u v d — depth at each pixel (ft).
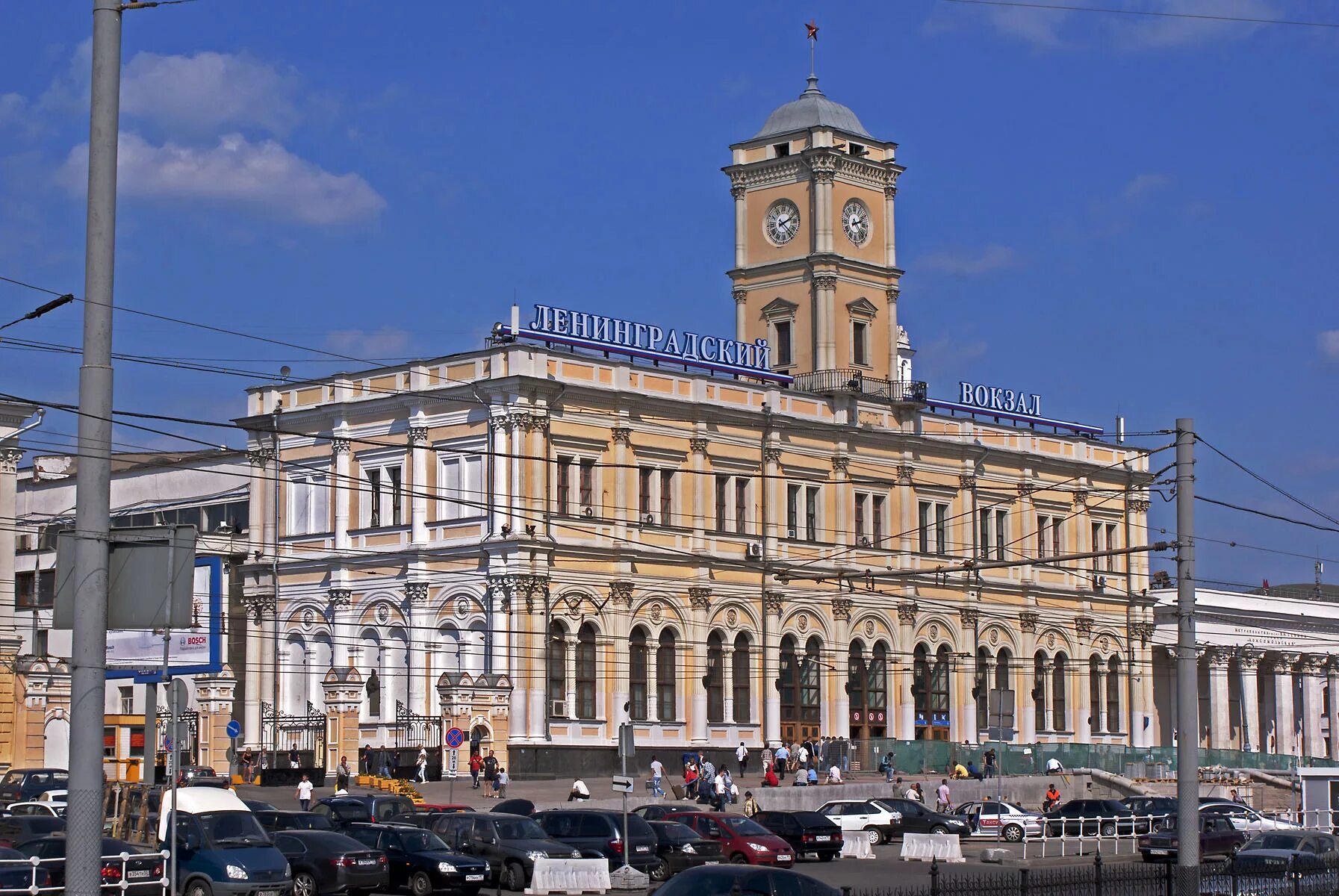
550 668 278.67
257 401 312.50
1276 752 439.22
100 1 79.41
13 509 269.64
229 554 315.37
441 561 284.00
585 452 286.87
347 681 269.03
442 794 250.57
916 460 337.52
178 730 120.57
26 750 250.78
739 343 319.88
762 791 258.57
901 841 235.20
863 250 346.13
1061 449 368.89
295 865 150.00
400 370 292.61
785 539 313.94
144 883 128.98
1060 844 234.58
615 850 176.04
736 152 350.43
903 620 331.57
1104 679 373.81
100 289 79.51
